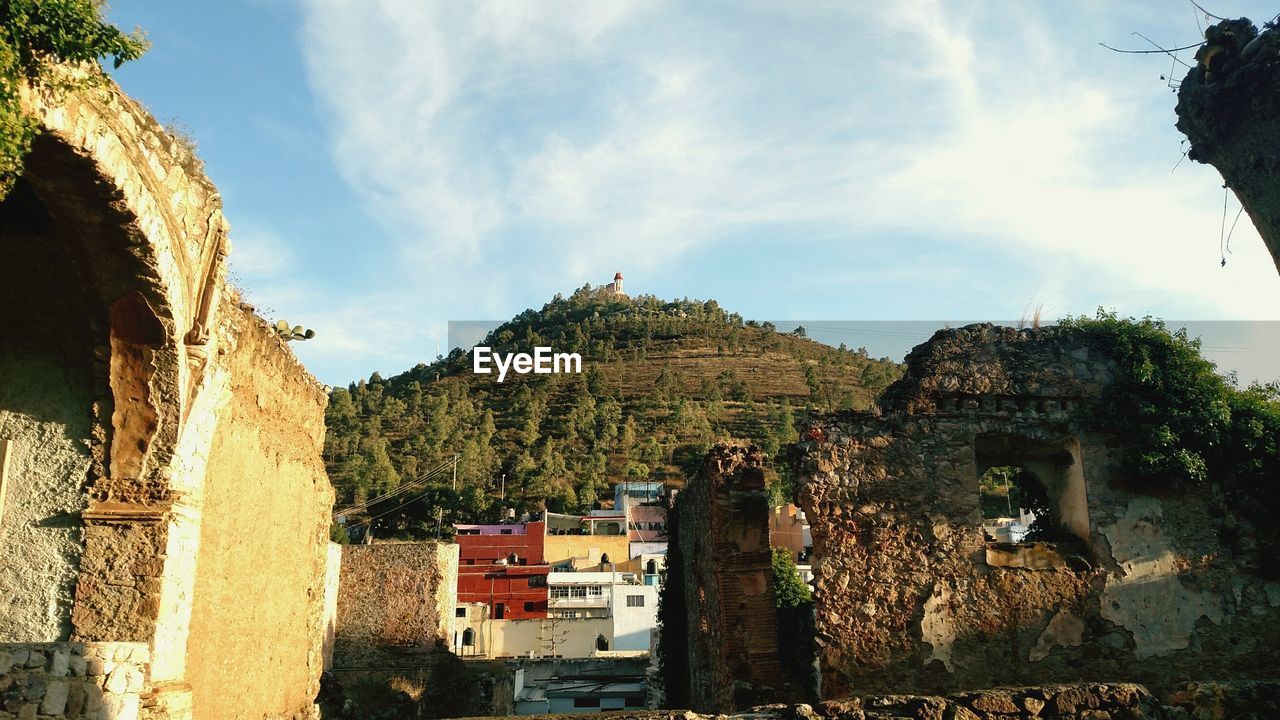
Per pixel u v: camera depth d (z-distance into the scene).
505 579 50.72
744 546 13.65
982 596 11.44
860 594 11.37
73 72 7.57
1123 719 8.86
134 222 8.48
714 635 14.20
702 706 15.51
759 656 13.09
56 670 7.05
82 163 7.83
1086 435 12.09
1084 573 11.57
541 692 34.31
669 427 87.50
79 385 9.62
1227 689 8.93
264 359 12.42
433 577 30.69
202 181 9.73
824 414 12.12
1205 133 15.39
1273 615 11.50
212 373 10.00
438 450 80.81
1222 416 11.83
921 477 11.83
